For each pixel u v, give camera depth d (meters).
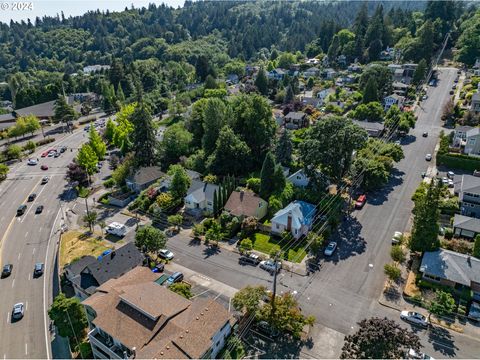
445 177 75.31
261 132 84.12
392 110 100.12
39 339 47.28
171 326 37.69
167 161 92.94
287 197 68.44
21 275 58.41
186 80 179.00
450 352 39.75
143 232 56.88
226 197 69.19
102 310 40.62
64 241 65.25
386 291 48.75
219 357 39.69
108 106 146.12
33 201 80.31
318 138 69.19
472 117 94.50
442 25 157.62
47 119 135.00
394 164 82.38
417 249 52.50
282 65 183.50
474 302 45.78
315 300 47.69
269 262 54.53
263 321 43.59
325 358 39.69
